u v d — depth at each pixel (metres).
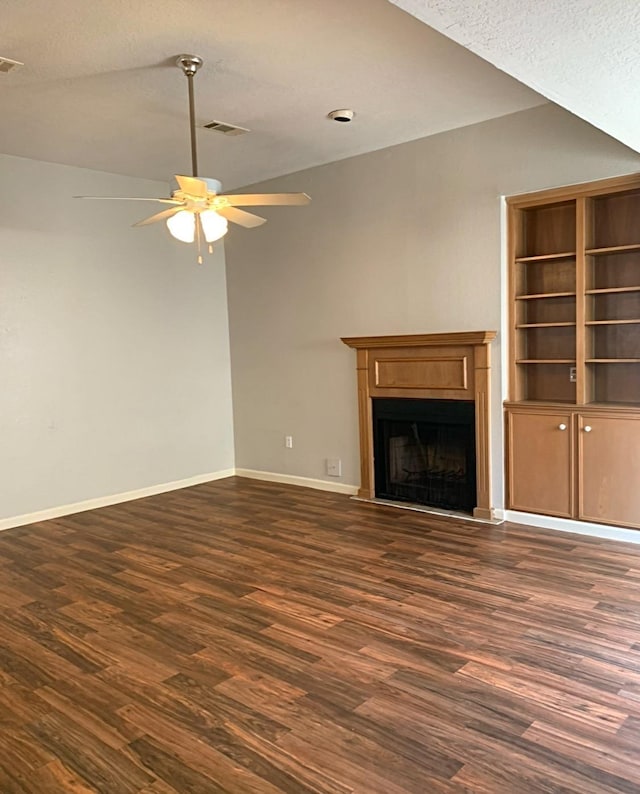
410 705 2.39
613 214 4.27
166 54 3.30
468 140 4.63
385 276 5.24
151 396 6.01
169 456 6.18
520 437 4.57
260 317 6.31
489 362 4.63
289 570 3.83
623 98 2.81
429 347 4.95
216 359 6.57
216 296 6.55
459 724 2.26
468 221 4.70
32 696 2.54
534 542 4.19
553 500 4.46
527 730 2.21
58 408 5.33
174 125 4.40
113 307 5.69
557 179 4.25
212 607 3.33
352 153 5.25
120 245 5.73
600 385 4.42
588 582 3.49
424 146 4.88
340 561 3.96
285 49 3.27
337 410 5.75
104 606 3.40
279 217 6.00
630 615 3.07
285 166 5.61
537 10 1.97
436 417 4.99
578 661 2.66
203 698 2.48
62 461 5.37
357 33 3.12
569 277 4.53
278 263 6.07
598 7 1.95
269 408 6.35
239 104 4.04
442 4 1.93
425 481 5.19
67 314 5.37
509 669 2.62
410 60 3.45
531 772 2.00
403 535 4.44
